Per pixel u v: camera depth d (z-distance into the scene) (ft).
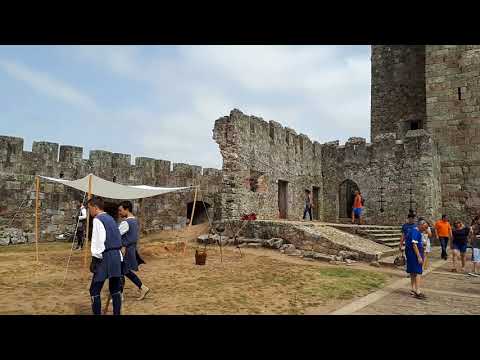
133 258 19.85
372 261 37.58
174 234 59.47
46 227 55.88
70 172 59.41
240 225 46.85
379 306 20.89
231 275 28.32
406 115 87.04
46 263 32.96
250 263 33.91
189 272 29.22
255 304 20.26
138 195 41.37
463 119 69.56
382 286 27.14
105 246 16.22
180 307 19.17
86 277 27.02
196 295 21.86
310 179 76.89
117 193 39.88
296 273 29.71
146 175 68.95
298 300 21.49
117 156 65.31
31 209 54.75
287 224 43.21
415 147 69.67
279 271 30.37
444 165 71.00
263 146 59.47
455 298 23.82
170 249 40.27
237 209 50.67
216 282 25.70
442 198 70.79
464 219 68.18
